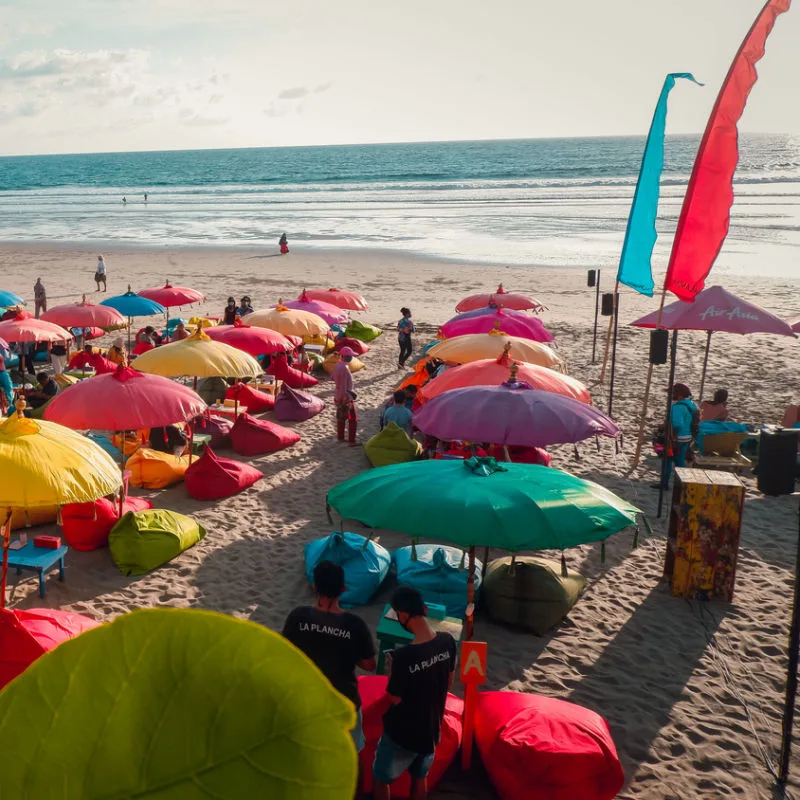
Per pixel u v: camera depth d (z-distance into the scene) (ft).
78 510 28.81
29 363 60.03
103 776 2.17
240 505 34.35
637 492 36.65
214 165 648.38
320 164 592.19
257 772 2.11
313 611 14.14
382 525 16.49
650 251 40.37
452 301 95.09
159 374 34.76
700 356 65.21
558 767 15.37
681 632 24.48
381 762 14.42
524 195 268.21
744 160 464.65
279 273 117.80
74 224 212.23
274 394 52.06
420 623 14.37
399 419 41.11
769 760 18.78
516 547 15.55
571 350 67.77
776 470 16.39
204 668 2.17
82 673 2.21
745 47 30.86
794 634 17.54
